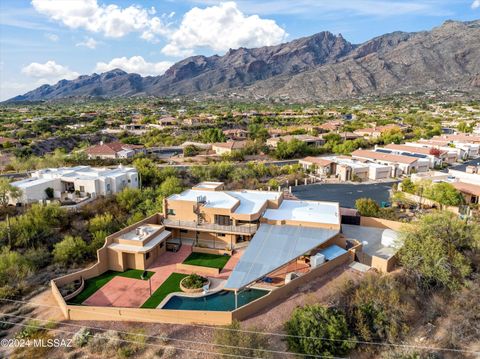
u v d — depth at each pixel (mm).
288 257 34844
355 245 42250
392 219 51500
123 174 66750
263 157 110812
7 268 37031
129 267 39719
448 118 194750
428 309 33719
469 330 31438
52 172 67625
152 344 27516
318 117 199625
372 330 29781
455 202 57312
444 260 36188
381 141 124875
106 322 30391
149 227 44500
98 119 181875
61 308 32188
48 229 46594
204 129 159500
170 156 110938
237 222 43656
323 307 29688
